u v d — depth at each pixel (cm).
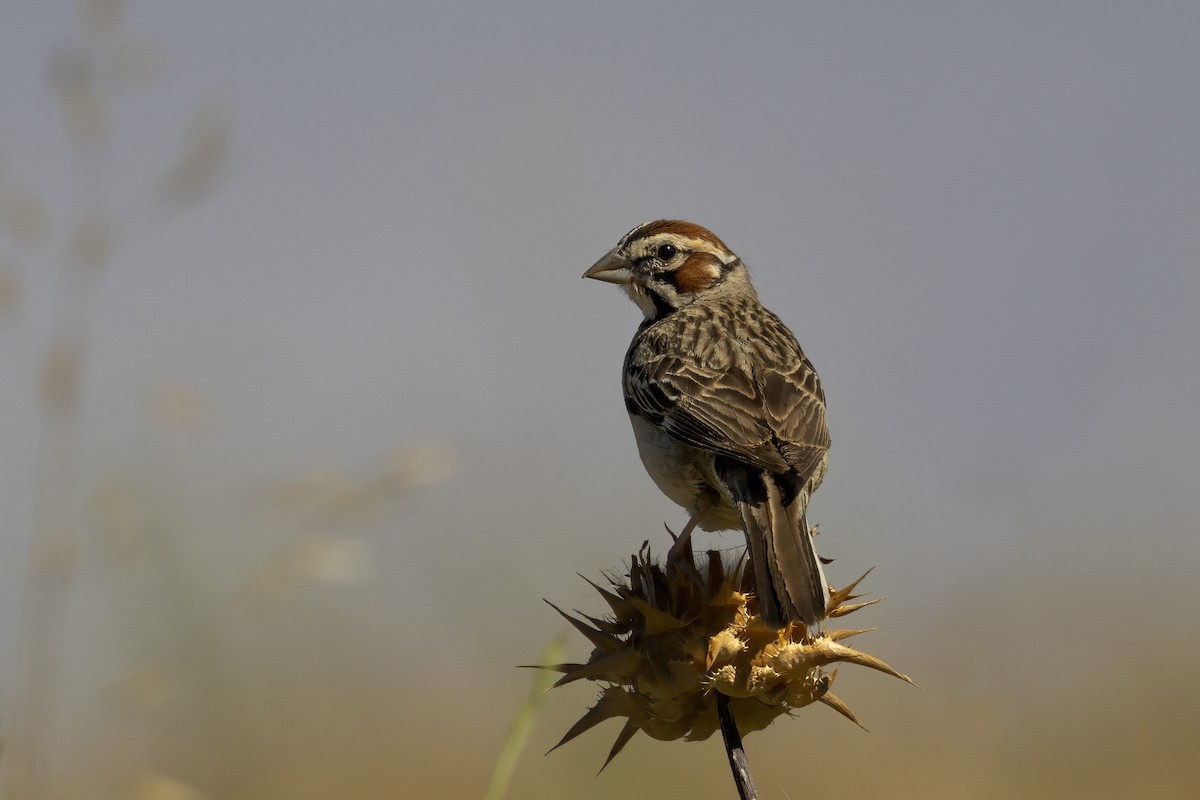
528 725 876
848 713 857
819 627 866
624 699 866
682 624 840
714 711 873
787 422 1084
